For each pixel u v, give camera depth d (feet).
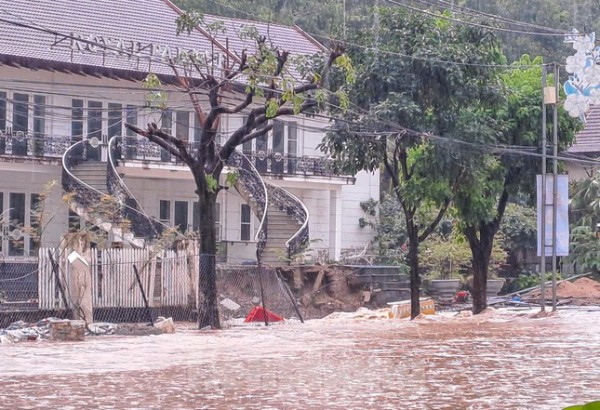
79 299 101.71
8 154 155.53
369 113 117.60
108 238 148.36
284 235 172.86
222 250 173.99
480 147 124.06
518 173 139.54
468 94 123.24
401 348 83.92
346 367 68.85
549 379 62.18
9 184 158.81
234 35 191.42
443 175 123.85
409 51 123.65
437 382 60.59
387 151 134.82
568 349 83.10
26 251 151.43
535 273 210.38
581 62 122.21
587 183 206.28
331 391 56.34
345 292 166.50
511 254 216.74
